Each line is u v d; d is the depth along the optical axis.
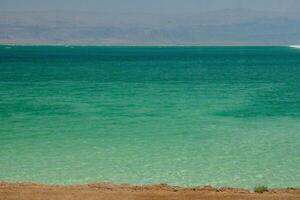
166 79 68.19
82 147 23.66
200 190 14.87
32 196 13.70
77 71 87.19
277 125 29.86
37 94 47.22
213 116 33.25
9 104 39.31
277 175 19.00
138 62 128.62
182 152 22.70
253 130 28.20
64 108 36.91
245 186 17.55
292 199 13.56
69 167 20.08
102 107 37.56
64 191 14.30
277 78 69.88
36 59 141.88
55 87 54.94
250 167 20.14
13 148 23.42
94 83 60.81
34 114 33.88
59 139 25.48
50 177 18.67
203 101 41.66
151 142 24.84
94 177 18.69
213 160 21.25
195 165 20.44
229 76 74.50
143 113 34.47
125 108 37.00
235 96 45.62
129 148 23.47
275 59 147.25
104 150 23.08
